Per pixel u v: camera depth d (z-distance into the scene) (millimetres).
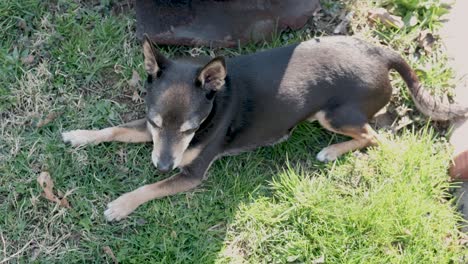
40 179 1726
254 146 1792
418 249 1728
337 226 1739
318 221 1746
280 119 1751
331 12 1933
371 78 1750
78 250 1693
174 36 1856
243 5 1875
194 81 1605
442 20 1951
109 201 1740
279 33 1899
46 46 1845
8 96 1793
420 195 1772
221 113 1687
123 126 1764
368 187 1798
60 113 1801
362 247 1729
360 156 1819
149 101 1620
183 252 1706
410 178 1792
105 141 1772
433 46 1924
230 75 1710
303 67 1739
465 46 1932
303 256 1722
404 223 1750
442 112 1813
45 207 1719
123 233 1718
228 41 1875
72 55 1839
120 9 1899
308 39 1907
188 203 1750
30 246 1693
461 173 1788
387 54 1788
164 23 1857
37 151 1760
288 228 1747
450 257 1729
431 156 1816
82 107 1813
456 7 1966
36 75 1816
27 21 1860
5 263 1675
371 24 1936
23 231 1700
